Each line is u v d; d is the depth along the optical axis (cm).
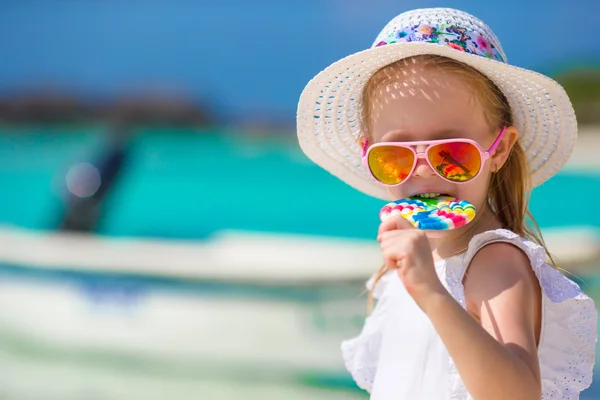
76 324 582
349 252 584
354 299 528
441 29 206
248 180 1388
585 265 527
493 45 212
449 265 196
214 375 555
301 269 532
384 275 238
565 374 188
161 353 561
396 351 205
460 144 192
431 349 197
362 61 213
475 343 155
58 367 589
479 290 179
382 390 205
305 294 532
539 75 204
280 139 1856
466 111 197
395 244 166
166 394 560
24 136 1923
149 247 600
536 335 185
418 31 207
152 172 1485
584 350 192
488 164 203
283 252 595
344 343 240
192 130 2094
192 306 552
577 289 191
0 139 1848
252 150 1683
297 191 1276
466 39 205
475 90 199
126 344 572
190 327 555
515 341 167
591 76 1884
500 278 177
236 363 547
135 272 561
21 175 1488
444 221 184
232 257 578
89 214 711
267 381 544
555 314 186
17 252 595
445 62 197
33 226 1155
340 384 530
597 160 1183
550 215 930
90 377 582
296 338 536
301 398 536
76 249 596
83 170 729
